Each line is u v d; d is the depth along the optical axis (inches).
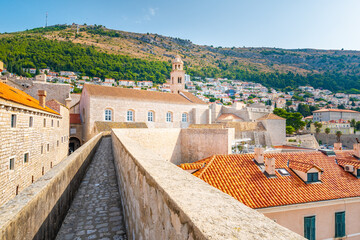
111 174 474.9
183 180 110.5
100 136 1121.4
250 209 74.9
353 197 533.3
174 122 2034.9
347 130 3757.4
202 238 52.7
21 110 586.6
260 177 576.7
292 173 605.9
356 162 650.8
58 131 1162.0
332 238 520.4
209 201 80.2
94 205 303.6
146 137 1069.8
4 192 487.8
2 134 477.1
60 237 215.9
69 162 296.0
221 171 590.2
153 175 119.1
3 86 653.9
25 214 121.9
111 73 6988.2
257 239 49.3
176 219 76.8
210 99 6461.6
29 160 665.0
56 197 210.4
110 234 225.5
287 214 494.9
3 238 92.2
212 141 1162.0
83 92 1840.6
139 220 154.5
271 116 2514.8
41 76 2092.8
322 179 590.2
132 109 1770.4
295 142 2482.8
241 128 2395.4
